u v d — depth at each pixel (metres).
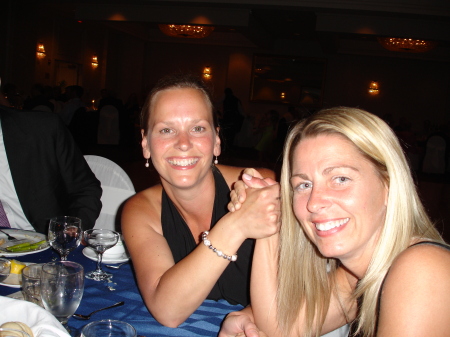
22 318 0.81
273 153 11.50
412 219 0.93
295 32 11.99
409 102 13.41
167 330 1.10
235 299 1.43
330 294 1.23
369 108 13.62
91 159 2.50
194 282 1.08
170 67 14.52
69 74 13.14
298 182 0.97
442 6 7.67
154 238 1.30
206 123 1.29
